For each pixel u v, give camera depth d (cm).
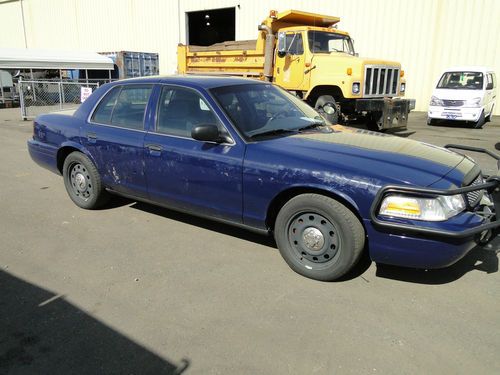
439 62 1711
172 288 355
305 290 350
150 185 460
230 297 340
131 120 477
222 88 434
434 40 1703
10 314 318
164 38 2597
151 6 2602
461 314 315
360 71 1102
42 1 3291
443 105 1359
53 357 272
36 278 372
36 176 736
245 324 305
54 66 2289
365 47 1855
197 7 2380
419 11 1708
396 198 322
